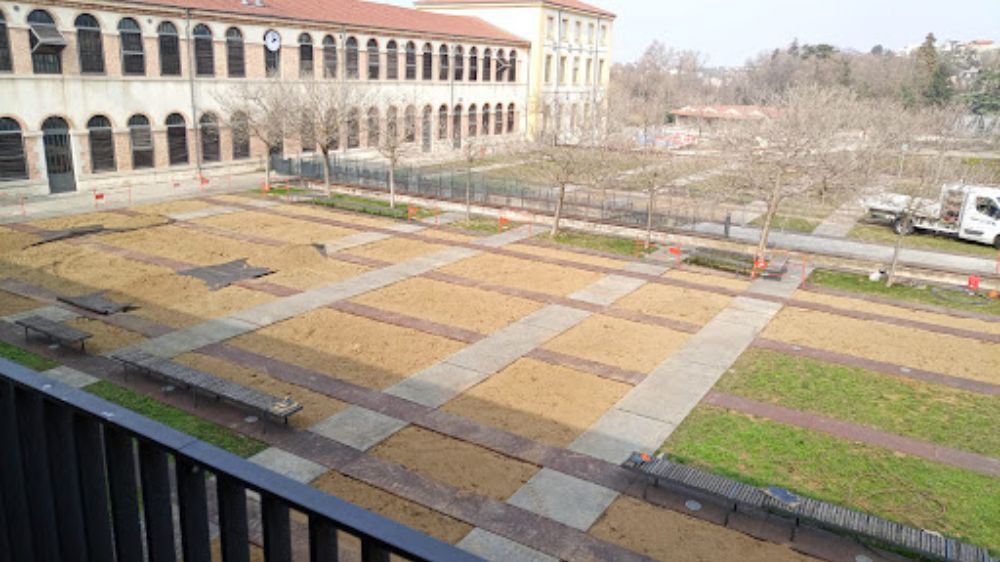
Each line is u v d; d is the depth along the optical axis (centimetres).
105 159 3722
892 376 1750
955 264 2894
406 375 1655
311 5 4934
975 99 9175
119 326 1892
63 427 315
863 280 2591
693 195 4056
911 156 4712
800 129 2964
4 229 2817
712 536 1116
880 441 1427
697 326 2056
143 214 3191
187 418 1416
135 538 314
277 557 257
